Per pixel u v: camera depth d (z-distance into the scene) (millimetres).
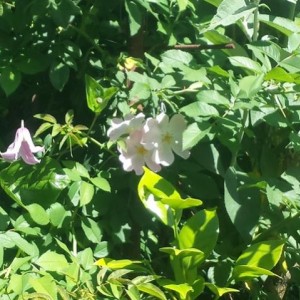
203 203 755
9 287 586
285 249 732
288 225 701
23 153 647
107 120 733
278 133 752
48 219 659
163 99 702
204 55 747
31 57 716
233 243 727
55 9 688
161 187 620
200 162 696
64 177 678
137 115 672
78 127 673
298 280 750
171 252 622
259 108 654
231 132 669
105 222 713
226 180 671
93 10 750
